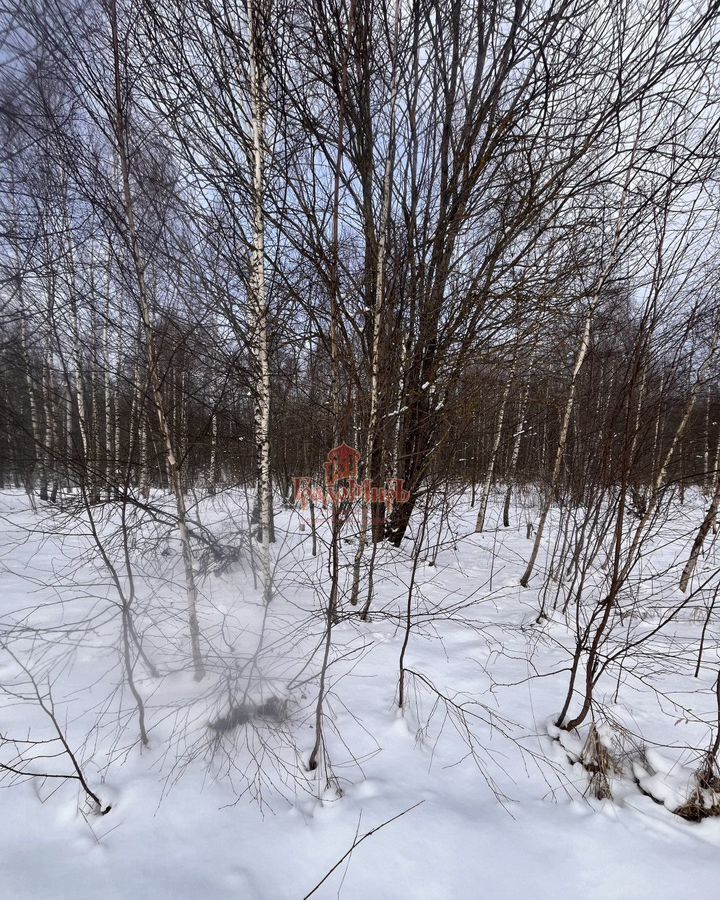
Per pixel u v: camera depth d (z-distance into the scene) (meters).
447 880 1.89
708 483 4.72
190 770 2.41
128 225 2.67
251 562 4.15
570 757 2.58
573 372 5.17
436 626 4.37
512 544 8.58
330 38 3.42
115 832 2.06
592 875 1.93
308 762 2.49
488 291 4.24
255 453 3.91
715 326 3.25
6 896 1.75
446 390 4.06
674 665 3.65
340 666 3.49
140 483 3.02
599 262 4.42
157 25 2.88
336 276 2.99
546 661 3.75
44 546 6.45
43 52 2.36
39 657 3.29
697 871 1.95
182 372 3.12
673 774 2.40
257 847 2.02
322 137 3.86
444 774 2.48
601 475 3.77
